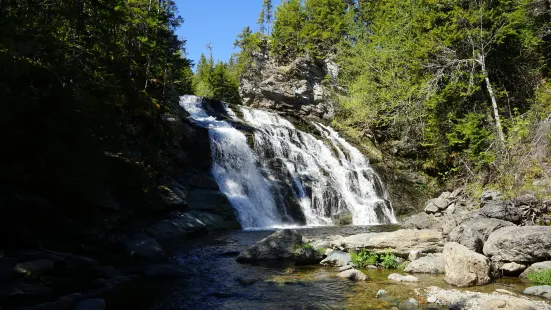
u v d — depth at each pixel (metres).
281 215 22.39
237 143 25.05
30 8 12.14
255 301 7.41
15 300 6.73
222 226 18.20
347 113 38.94
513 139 19.97
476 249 9.52
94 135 12.66
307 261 10.73
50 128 9.96
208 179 21.53
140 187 15.77
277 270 9.94
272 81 46.12
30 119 9.39
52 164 10.28
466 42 24.67
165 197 17.16
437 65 25.36
